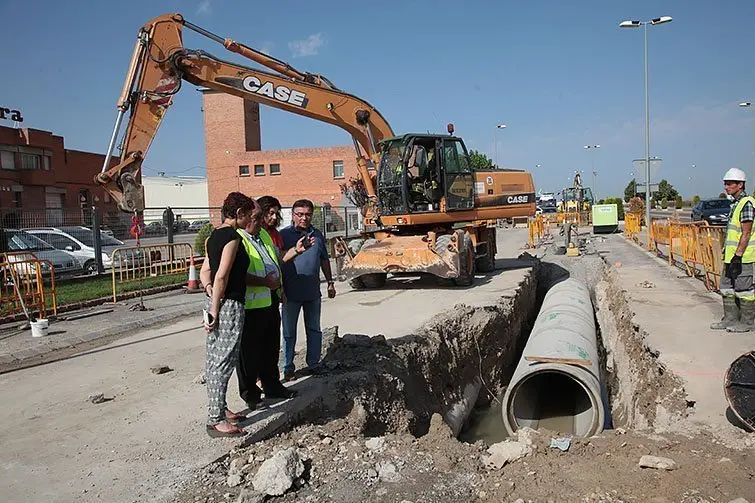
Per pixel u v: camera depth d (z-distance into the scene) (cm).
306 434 543
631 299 1109
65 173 3681
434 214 1373
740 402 542
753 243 790
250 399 562
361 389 661
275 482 430
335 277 1670
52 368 791
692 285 1258
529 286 1567
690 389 623
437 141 1371
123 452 495
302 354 782
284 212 3672
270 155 4706
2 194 3259
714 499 410
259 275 542
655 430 566
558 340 841
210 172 4862
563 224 2692
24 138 3381
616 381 973
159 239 2195
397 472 472
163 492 428
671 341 791
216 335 505
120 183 1093
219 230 505
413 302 1200
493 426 948
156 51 1127
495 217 1565
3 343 917
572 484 444
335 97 1346
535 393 808
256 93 1248
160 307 1238
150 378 719
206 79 1190
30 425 570
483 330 1066
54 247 1694
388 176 1373
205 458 478
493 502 427
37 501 416
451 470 482
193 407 600
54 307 1129
